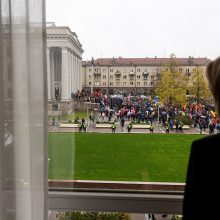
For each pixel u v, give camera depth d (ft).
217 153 2.50
